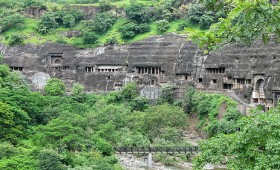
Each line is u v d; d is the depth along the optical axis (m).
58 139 89.00
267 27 22.08
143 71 154.88
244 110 113.25
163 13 167.88
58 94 144.12
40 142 87.88
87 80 161.25
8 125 89.44
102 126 107.50
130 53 157.88
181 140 110.69
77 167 76.31
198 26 154.38
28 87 137.75
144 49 156.12
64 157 77.75
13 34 173.88
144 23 166.88
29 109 103.62
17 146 84.62
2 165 70.25
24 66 168.50
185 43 148.50
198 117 127.00
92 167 78.38
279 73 115.44
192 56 144.38
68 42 171.75
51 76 166.38
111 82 157.12
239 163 27.72
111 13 179.00
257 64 122.56
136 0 188.00
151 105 142.62
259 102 121.69
